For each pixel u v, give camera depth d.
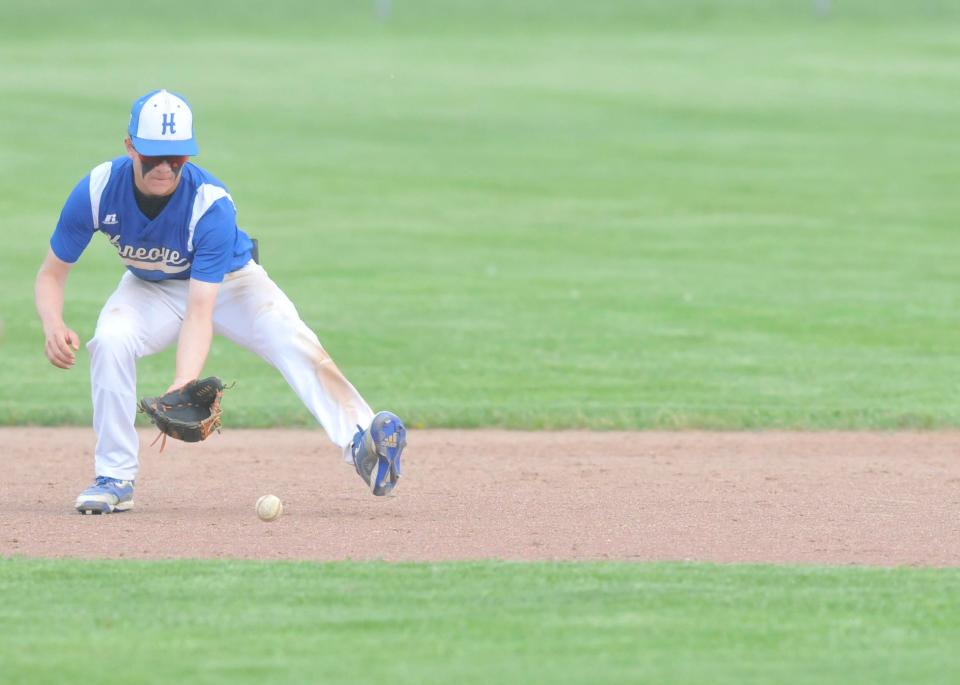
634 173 91.69
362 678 18.03
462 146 100.25
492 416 40.66
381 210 80.00
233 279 27.89
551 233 73.81
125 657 18.80
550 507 29.56
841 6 170.62
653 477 33.09
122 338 27.56
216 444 37.72
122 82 121.50
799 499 30.47
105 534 26.61
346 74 128.62
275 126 105.94
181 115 25.77
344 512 28.98
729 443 37.75
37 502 30.16
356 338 51.28
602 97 119.62
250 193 84.12
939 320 54.25
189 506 29.64
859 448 36.97
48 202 80.00
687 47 145.62
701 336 51.72
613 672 18.27
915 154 98.00
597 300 58.00
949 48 144.50
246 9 165.00
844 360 48.00
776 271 64.12
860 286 60.72
